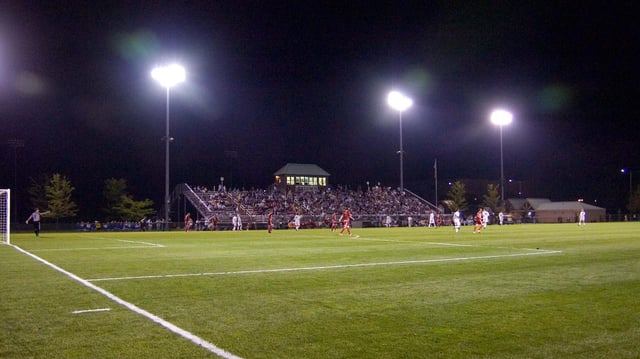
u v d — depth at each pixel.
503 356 5.78
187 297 9.16
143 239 28.27
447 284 10.73
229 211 55.56
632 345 6.20
